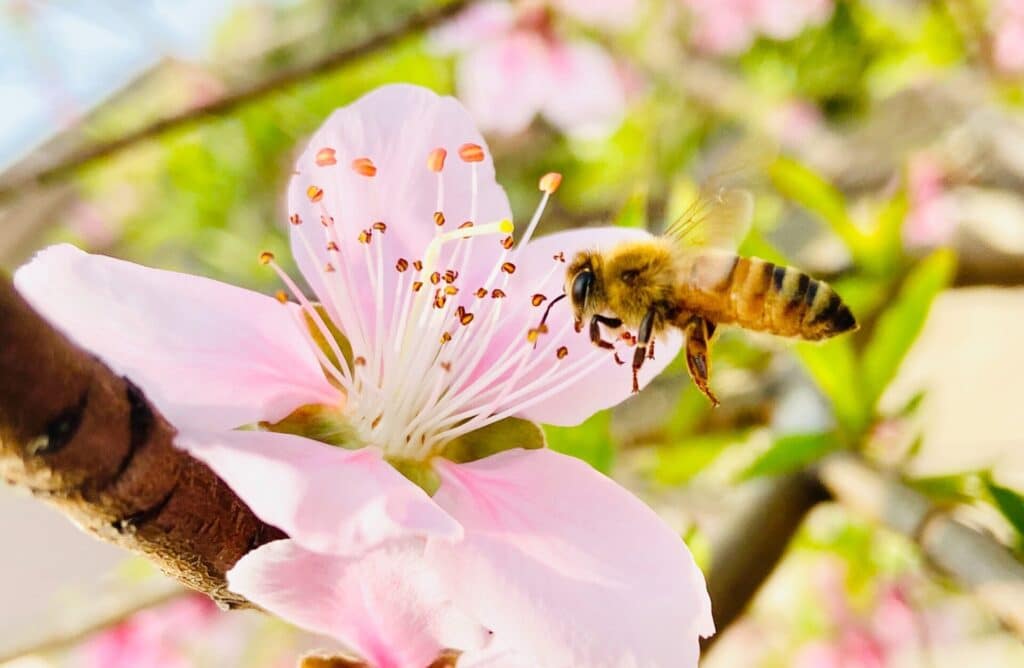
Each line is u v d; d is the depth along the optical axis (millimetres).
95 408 84
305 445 97
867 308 136
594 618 96
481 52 204
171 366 97
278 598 92
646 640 96
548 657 95
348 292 104
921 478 115
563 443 114
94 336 96
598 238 110
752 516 118
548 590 96
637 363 105
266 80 135
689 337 109
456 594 95
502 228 104
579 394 105
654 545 99
